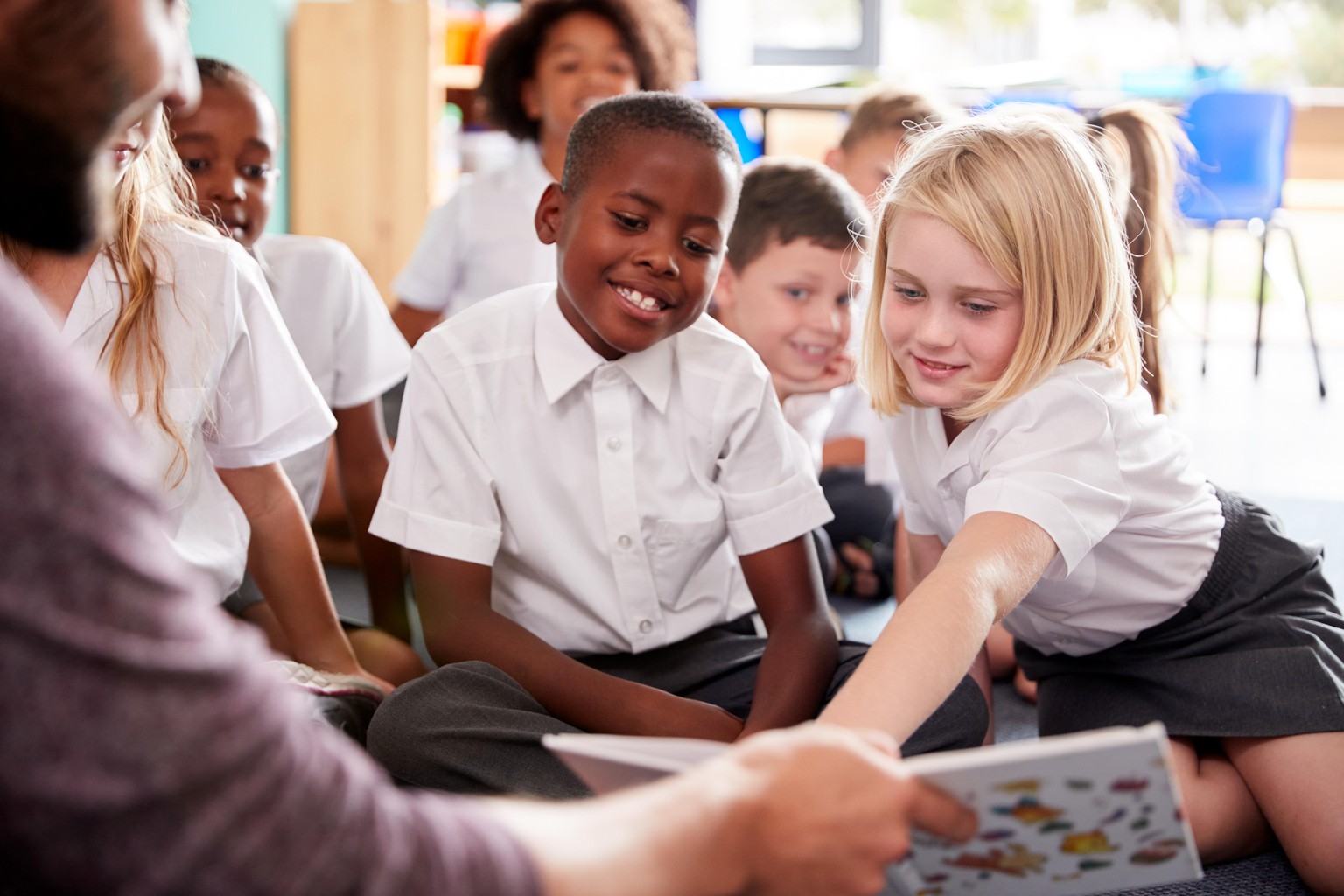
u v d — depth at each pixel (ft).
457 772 3.33
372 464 5.49
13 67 1.66
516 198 7.61
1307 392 11.46
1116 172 4.83
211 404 3.71
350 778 1.61
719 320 5.75
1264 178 11.43
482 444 3.93
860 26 16.29
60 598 1.40
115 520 1.46
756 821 1.81
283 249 5.35
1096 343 3.67
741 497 4.03
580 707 3.62
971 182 3.45
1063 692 4.17
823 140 12.97
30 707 1.37
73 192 1.83
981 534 3.16
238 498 4.12
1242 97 11.27
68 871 1.41
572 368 3.93
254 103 4.96
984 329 3.51
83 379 1.52
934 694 2.65
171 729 1.44
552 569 3.97
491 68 7.68
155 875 1.43
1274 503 7.64
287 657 4.47
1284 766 3.65
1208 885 3.63
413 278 7.70
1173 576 3.88
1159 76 13.23
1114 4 17.87
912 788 1.90
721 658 4.07
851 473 6.45
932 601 2.81
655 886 1.72
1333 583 6.08
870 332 3.98
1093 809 1.97
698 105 3.84
